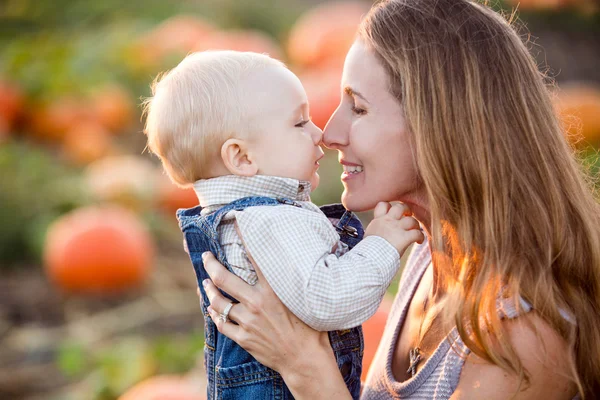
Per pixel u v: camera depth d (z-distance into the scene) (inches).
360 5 341.7
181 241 202.5
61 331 162.9
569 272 66.6
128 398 120.4
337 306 66.1
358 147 72.4
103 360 144.4
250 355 73.6
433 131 66.7
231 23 338.3
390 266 68.7
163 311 170.2
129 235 180.4
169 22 304.8
